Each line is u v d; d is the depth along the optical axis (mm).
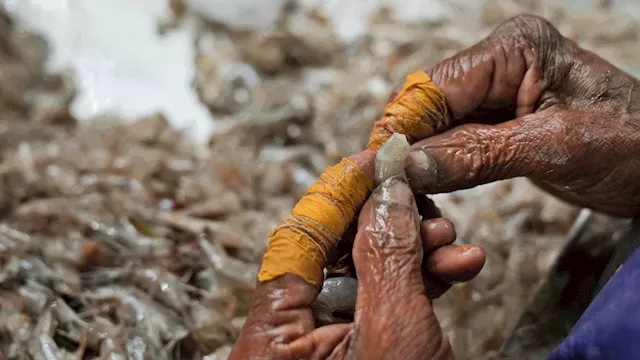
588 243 500
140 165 646
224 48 817
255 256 575
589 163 431
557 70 449
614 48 767
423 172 417
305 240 396
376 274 392
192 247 574
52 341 500
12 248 562
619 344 391
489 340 525
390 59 789
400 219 398
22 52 814
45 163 647
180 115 763
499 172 427
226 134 708
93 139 693
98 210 602
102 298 532
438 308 539
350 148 670
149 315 519
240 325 521
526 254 571
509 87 448
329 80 769
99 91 790
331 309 414
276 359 387
